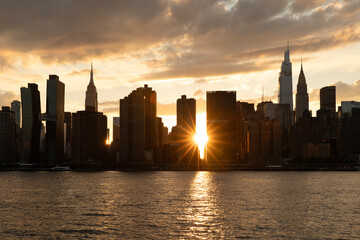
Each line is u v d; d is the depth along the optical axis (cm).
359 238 11962
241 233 12506
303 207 18200
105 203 19662
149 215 15738
